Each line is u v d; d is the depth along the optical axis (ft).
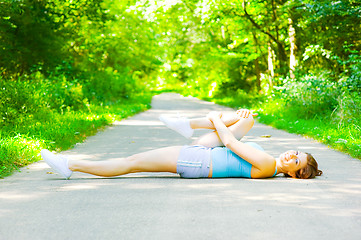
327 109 49.29
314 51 57.88
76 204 14.93
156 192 16.75
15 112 36.29
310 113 50.42
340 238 11.49
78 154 27.50
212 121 19.80
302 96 51.80
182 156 19.30
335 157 26.66
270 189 17.29
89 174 21.08
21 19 58.39
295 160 19.47
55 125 36.99
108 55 117.08
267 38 88.69
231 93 116.16
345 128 36.52
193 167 19.29
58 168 19.13
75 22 71.31
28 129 32.89
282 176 20.29
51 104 48.11
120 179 19.58
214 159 19.40
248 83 115.65
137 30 128.57
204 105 97.55
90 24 78.74
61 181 19.08
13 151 24.02
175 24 127.75
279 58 79.51
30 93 42.42
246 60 96.27
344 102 40.68
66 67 69.67
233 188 17.43
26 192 16.85
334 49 58.23
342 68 60.64
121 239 11.35
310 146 31.94
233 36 95.66
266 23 81.82
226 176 19.70
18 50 58.75
